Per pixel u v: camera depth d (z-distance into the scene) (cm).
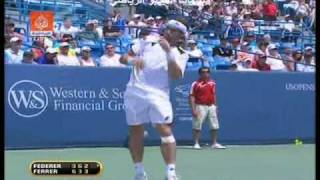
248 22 1702
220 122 1348
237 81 1370
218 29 1662
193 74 1323
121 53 1447
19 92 1198
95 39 1516
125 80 1286
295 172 926
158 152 1192
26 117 1200
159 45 697
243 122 1372
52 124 1221
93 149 1232
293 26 1739
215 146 1296
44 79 1220
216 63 1552
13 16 1480
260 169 961
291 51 1661
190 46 1506
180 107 1315
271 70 1498
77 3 1577
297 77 1429
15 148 1188
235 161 1069
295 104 1424
